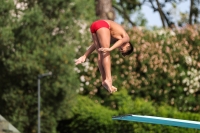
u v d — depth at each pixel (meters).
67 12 70.88
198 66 77.12
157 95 76.25
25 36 69.56
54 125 70.88
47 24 70.00
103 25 22.62
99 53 22.67
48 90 69.88
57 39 70.25
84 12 73.50
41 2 70.62
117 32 22.75
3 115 70.75
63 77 69.94
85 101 71.62
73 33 71.62
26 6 71.25
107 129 66.44
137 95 76.25
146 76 76.25
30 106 70.50
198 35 78.12
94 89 75.38
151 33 77.50
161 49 76.69
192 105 76.94
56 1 70.19
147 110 64.88
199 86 76.88
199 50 77.56
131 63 75.81
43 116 70.56
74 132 69.94
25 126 70.81
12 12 70.44
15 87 70.12
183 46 77.69
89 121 68.06
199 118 63.56
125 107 66.69
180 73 76.50
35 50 69.44
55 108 70.38
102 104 75.00
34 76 69.69
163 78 76.50
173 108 70.25
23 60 69.12
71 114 70.06
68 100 70.25
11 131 47.53
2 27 68.88
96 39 22.73
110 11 86.06
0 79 70.12
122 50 22.84
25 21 69.44
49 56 69.19
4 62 69.44
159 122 24.06
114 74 76.19
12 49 69.69
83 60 23.05
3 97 70.12
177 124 23.91
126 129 64.62
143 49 76.25
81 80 75.31
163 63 76.50
